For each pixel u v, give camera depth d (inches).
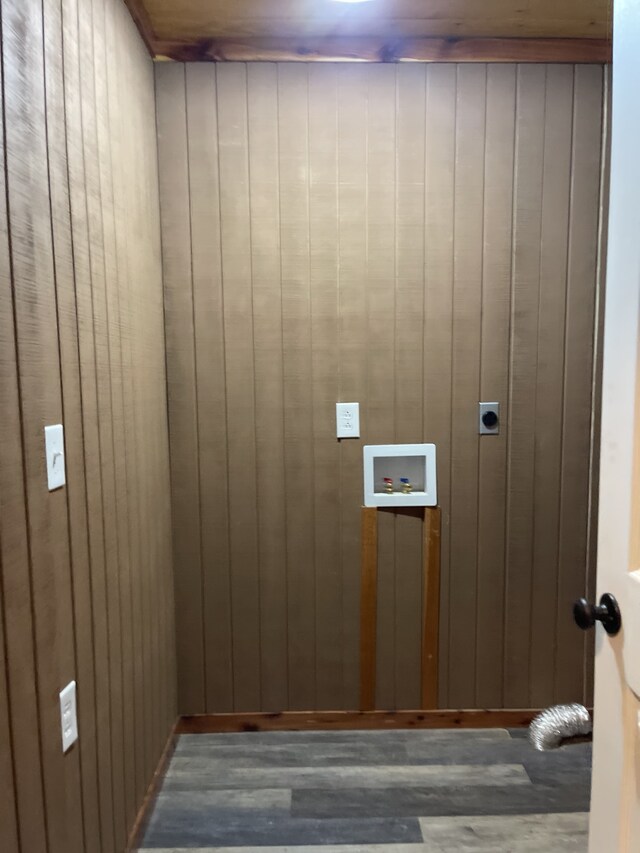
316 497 73.6
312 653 75.5
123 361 55.1
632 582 29.6
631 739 30.6
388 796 63.6
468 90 68.6
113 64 53.1
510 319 71.7
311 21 63.9
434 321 71.6
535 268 71.2
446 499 73.9
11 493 34.1
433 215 70.1
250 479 73.3
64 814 40.9
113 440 52.0
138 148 60.9
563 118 69.2
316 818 60.5
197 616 74.8
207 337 71.3
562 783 65.6
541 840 57.4
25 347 35.8
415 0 60.4
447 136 69.1
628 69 29.2
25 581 35.6
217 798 63.5
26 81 36.0
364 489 73.4
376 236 70.2
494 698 76.4
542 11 62.7
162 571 68.3
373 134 68.9
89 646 45.8
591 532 75.0
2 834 32.7
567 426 73.4
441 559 74.7
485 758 70.1
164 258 70.0
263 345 71.6
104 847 48.8
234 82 67.9
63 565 41.1
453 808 61.8
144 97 63.4
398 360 71.9
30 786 36.0
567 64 68.6
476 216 70.2
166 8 61.2
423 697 76.1
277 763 69.4
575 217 70.6
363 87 68.3
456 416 72.8
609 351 31.9
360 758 70.2
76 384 43.8
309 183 69.5
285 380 72.1
